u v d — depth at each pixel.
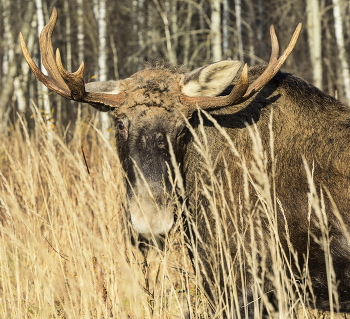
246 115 8.61
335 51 44.03
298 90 8.61
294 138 8.34
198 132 8.76
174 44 41.09
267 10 50.69
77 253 8.87
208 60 38.91
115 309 8.27
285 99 8.57
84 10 44.38
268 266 8.07
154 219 7.72
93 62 48.41
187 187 8.73
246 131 8.55
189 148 8.73
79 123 14.43
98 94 8.57
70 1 46.34
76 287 8.95
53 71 9.18
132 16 47.91
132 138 8.29
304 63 42.34
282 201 8.15
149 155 8.10
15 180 11.84
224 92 9.16
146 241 9.10
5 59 49.06
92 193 8.81
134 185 7.99
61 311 8.77
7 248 10.33
